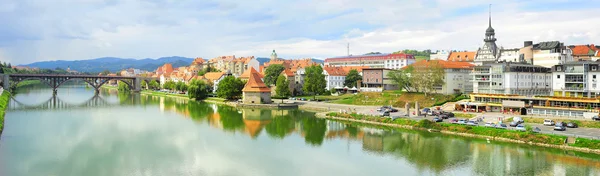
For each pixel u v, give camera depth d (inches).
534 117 4220.0
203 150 3464.6
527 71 5472.4
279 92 7327.8
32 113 5836.6
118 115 5649.6
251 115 5654.5
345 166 2997.0
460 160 3080.7
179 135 4094.5
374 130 4320.9
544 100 4478.3
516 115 4458.7
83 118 5300.2
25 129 4392.2
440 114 4635.8
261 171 2881.4
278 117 5423.2
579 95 4948.3
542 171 2773.1
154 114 5782.5
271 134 4160.9
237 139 3909.9
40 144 3636.8
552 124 3890.3
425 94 5920.3
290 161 3134.8
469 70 6382.9
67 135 4062.5
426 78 5915.4
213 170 2898.6
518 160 3031.5
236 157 3243.1
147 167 2960.1
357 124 4736.7
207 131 4333.2
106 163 3051.2
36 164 3004.4
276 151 3435.0
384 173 2827.3
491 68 5457.7
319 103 6579.7
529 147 3385.8
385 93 6338.6
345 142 3750.0
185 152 3390.7
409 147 3503.9
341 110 5442.9
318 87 7062.0
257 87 6815.9
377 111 5319.9
